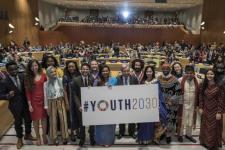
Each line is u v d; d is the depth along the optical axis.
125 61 12.99
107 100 4.98
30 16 24.39
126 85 4.97
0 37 17.84
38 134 5.29
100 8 29.98
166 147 5.25
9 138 5.74
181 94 5.23
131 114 5.04
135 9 30.20
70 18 28.23
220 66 5.46
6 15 19.02
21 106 5.14
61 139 5.51
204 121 5.19
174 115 5.32
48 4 27.92
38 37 26.30
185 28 27.83
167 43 26.08
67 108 5.23
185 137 5.69
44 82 5.09
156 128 5.28
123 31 27.41
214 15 23.03
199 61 14.88
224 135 5.52
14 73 5.05
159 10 30.62
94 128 5.27
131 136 5.70
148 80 5.15
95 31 27.34
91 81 5.12
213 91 4.96
